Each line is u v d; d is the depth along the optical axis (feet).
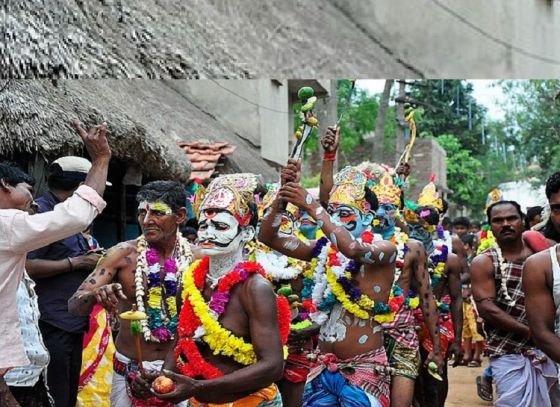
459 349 24.06
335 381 16.33
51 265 19.19
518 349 19.89
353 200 16.55
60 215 13.43
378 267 16.28
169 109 43.14
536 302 14.67
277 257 20.45
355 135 107.86
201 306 13.11
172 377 12.37
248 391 13.24
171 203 16.57
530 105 103.60
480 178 136.05
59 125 22.68
